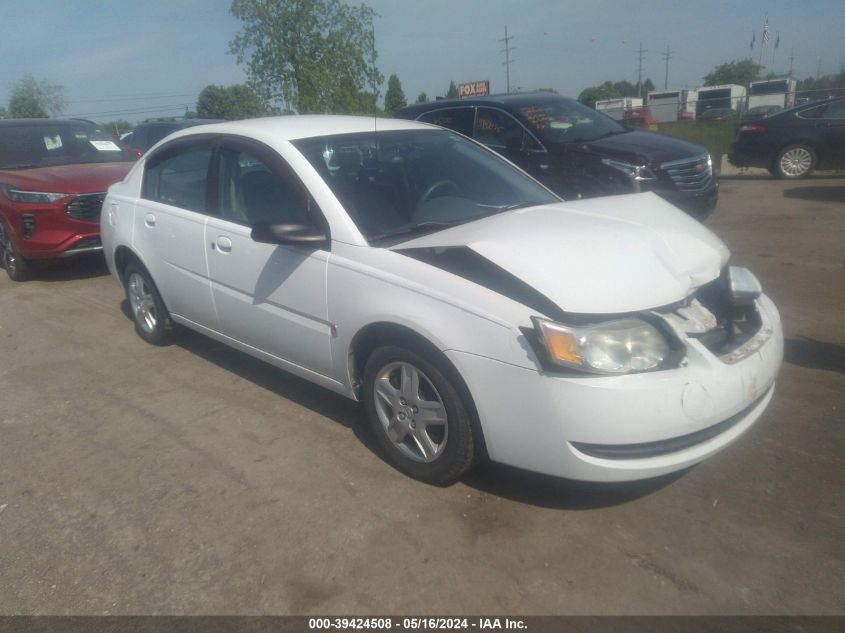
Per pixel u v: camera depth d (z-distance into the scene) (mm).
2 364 5145
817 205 10195
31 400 4500
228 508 3252
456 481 3359
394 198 3736
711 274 3158
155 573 2846
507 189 4188
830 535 2926
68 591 2764
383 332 3312
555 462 2854
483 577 2750
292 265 3676
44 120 8625
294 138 3904
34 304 6676
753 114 20312
